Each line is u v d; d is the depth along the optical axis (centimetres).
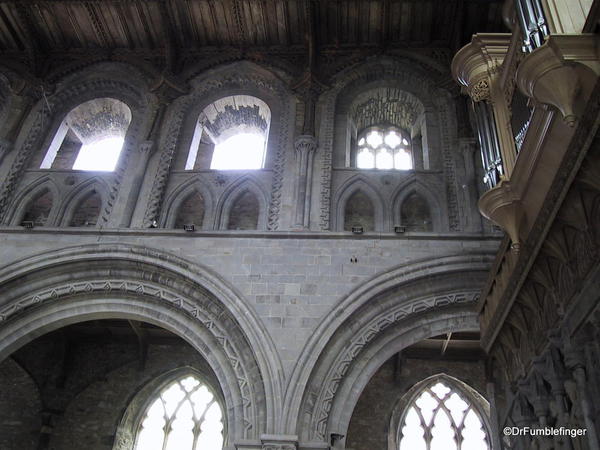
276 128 1797
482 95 1204
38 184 1720
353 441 1747
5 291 1478
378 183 1650
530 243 926
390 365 1873
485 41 1216
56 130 1880
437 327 1414
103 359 1920
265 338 1330
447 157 1675
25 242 1529
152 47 1995
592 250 814
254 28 1923
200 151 1975
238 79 1922
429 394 1875
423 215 1597
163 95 1866
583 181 789
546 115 832
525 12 913
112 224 1596
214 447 1808
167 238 1516
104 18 1931
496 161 1220
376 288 1395
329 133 1752
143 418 1872
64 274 1502
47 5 1888
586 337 852
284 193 1623
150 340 1912
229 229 1599
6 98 1952
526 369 1083
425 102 1828
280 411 1232
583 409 829
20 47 2012
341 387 1326
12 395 1838
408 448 1794
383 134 2002
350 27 1906
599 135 727
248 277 1432
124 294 1489
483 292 1209
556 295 933
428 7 1836
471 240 1464
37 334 1491
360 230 1489
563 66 746
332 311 1362
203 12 1889
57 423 1814
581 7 840
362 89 1884
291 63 1919
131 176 1705
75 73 1967
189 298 1446
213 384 1872
